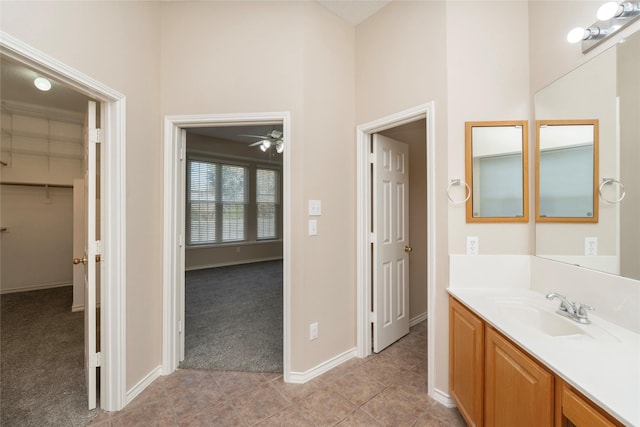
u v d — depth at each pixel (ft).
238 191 21.26
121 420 5.32
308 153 6.68
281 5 6.69
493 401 4.19
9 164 12.91
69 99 12.21
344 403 5.80
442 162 5.81
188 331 9.23
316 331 6.82
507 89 5.57
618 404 2.32
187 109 6.80
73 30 4.58
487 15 5.65
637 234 3.67
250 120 6.73
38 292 13.33
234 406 5.70
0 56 3.84
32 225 13.64
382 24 6.99
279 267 20.15
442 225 5.83
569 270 4.63
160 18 6.83
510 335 3.67
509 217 5.55
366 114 7.36
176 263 7.06
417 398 5.96
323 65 6.99
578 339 3.56
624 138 3.86
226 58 6.75
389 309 8.22
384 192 8.02
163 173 6.82
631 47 3.76
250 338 8.70
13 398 5.87
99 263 5.95
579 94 4.50
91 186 5.52
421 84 6.16
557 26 4.91
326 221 7.04
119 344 5.58
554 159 4.96
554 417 3.08
